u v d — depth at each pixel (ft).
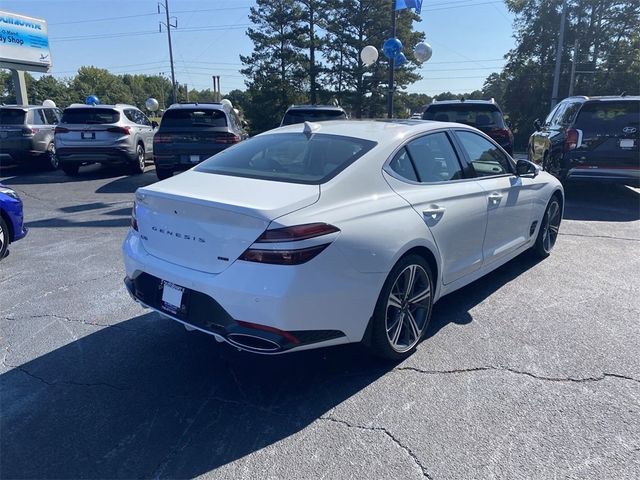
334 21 137.28
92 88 358.64
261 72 146.20
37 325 12.95
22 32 72.95
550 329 12.64
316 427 8.88
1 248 18.29
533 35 134.92
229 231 8.95
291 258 8.57
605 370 10.68
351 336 9.78
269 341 8.71
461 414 9.20
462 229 12.50
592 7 129.29
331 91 143.95
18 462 8.01
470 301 14.46
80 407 9.46
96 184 37.45
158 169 35.19
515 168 15.89
